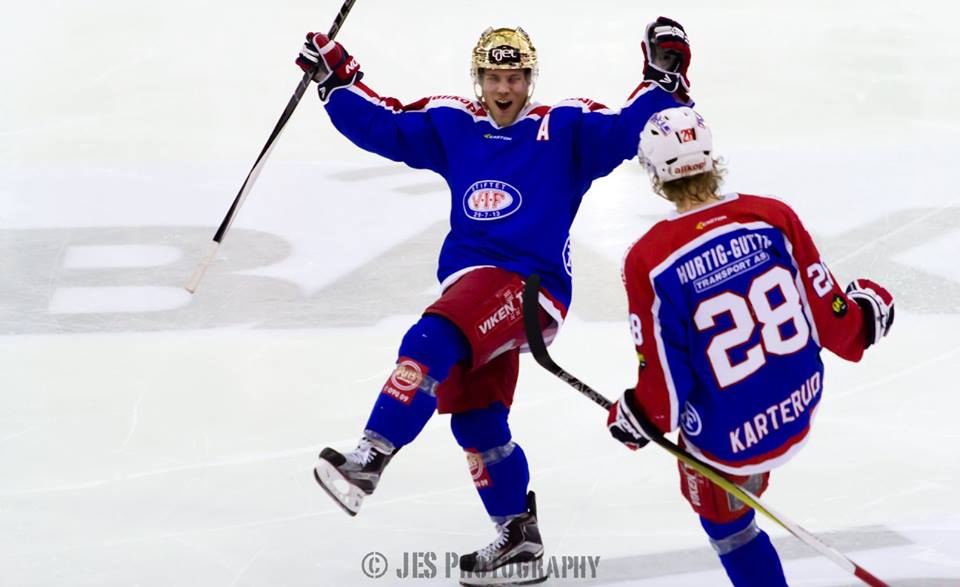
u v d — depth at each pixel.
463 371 14.74
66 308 24.91
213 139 37.72
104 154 36.19
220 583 15.31
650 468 18.53
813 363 12.08
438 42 46.34
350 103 15.72
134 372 21.98
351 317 24.59
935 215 30.05
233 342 23.33
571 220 15.57
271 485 18.02
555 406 20.69
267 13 49.03
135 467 18.55
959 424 19.59
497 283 14.42
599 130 15.03
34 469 18.44
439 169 15.86
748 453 12.02
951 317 24.00
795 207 31.08
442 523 16.97
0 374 21.83
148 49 45.22
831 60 44.81
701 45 46.44
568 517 17.02
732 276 11.67
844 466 18.27
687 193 11.98
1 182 33.53
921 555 15.59
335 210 31.34
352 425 20.00
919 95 41.62
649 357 11.69
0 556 15.95
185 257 27.92
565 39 47.19
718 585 15.03
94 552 16.08
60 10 48.91
